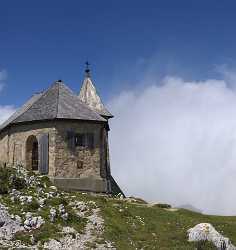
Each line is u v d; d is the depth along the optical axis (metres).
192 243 42.47
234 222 51.53
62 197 47.47
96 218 43.97
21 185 47.19
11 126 64.31
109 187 62.22
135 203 55.31
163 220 47.22
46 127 61.09
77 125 61.59
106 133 67.00
